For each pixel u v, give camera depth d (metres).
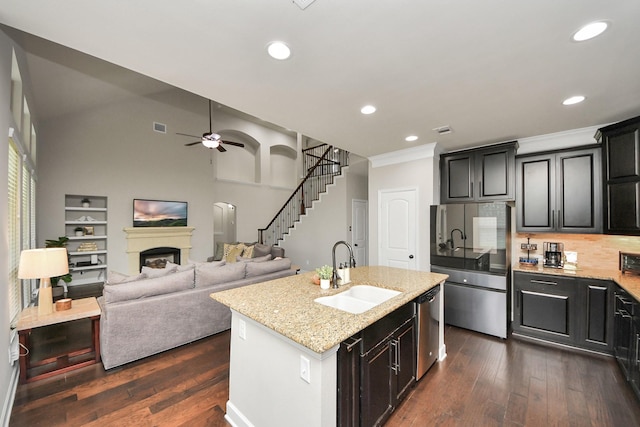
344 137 3.68
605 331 2.88
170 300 2.97
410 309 2.29
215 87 2.30
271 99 2.53
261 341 1.77
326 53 1.83
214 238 8.28
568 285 3.09
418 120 3.05
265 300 2.04
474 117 2.95
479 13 1.46
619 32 1.60
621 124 2.75
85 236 5.73
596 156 3.12
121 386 2.36
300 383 1.50
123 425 1.92
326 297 2.19
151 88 5.78
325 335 1.44
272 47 1.76
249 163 9.14
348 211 6.60
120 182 6.12
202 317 3.24
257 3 1.39
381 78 2.15
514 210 3.87
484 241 3.51
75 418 1.97
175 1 1.38
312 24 1.55
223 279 3.49
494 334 3.41
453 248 3.75
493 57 1.87
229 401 2.02
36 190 4.81
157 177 6.65
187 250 7.00
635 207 2.61
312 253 7.23
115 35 1.65
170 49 1.78
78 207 5.77
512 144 3.60
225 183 8.12
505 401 2.19
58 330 3.47
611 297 2.85
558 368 2.67
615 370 2.62
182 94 7.09
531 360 2.83
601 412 2.06
